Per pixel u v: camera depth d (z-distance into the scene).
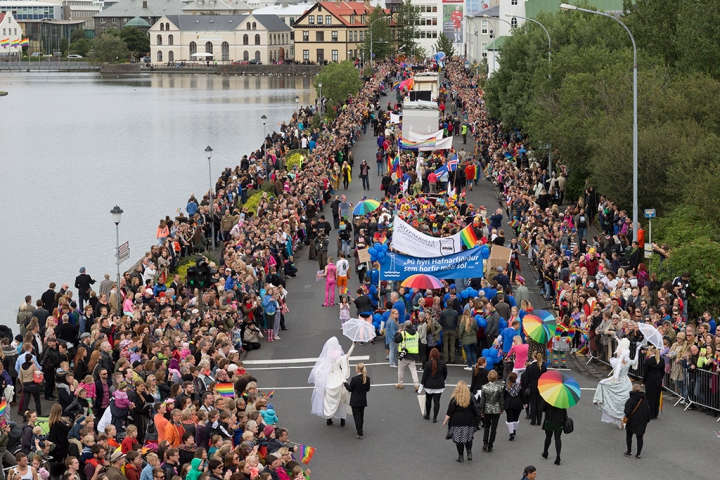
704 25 57.00
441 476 22.67
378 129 93.25
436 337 30.53
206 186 96.69
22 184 99.19
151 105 180.00
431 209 47.94
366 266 42.94
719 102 51.69
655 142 47.78
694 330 28.73
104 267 64.94
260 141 127.94
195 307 33.47
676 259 38.25
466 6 195.12
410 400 28.64
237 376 24.73
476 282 37.66
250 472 19.03
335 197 64.38
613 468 22.91
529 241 46.09
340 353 26.75
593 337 31.95
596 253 39.84
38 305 32.28
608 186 48.66
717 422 26.33
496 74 86.94
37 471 19.83
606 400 25.70
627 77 56.00
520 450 24.28
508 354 27.31
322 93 125.69
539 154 65.69
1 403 23.27
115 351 27.36
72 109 176.00
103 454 19.75
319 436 25.75
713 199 42.00
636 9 67.69
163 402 22.17
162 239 48.19
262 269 39.97
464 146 85.44
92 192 94.06
